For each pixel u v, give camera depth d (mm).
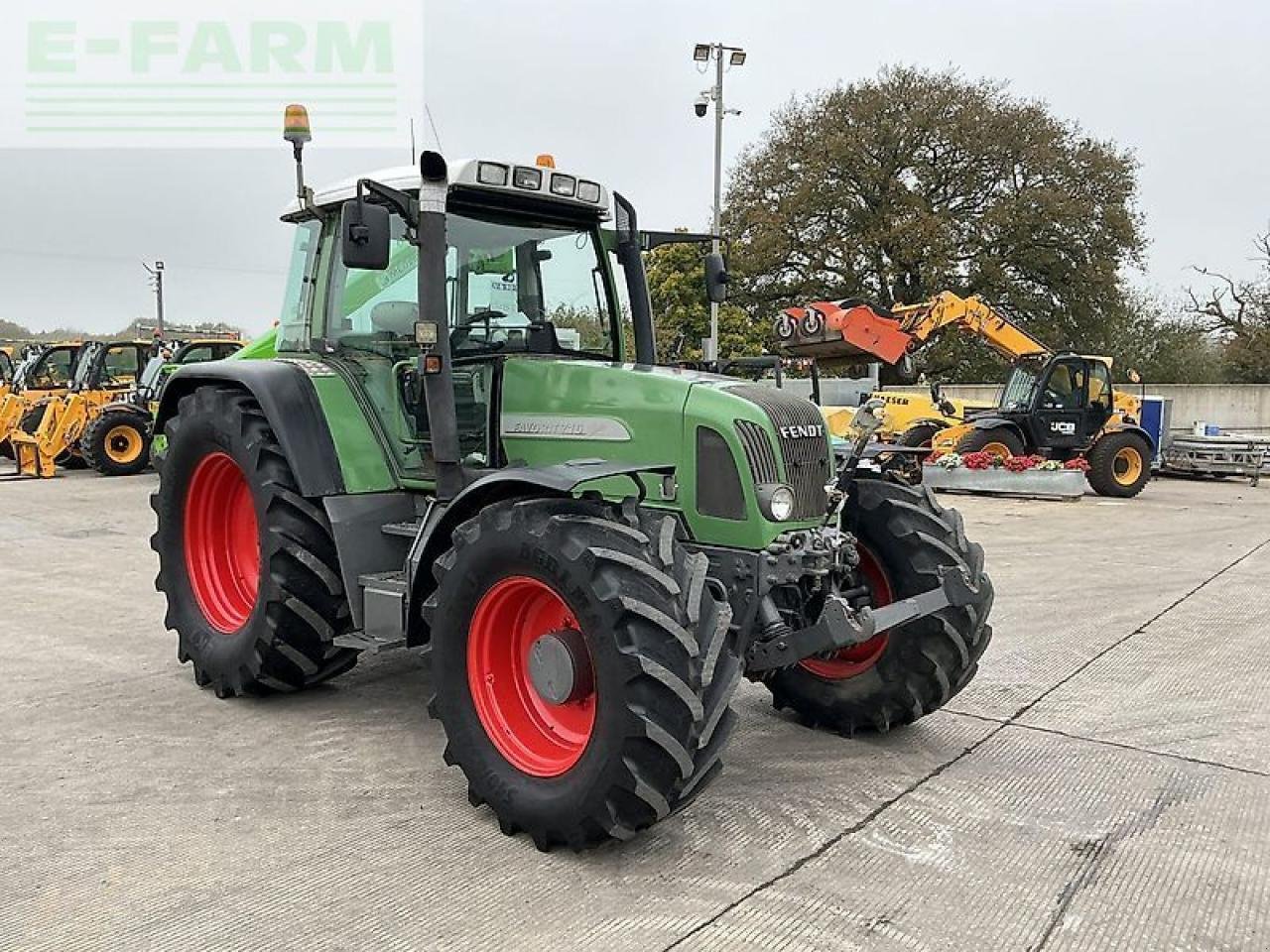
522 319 4332
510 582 3252
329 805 3441
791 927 2693
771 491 3451
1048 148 27266
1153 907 2838
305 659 4336
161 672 4980
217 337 16125
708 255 4867
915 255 26656
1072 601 6781
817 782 3717
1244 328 31438
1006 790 3658
